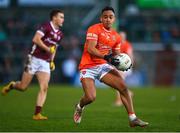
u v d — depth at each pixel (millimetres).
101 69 31016
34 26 88188
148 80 87875
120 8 89312
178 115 40656
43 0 87562
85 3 88500
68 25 88438
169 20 90438
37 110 37125
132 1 89875
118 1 89062
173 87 85812
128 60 30344
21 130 30047
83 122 34781
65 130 30047
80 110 32094
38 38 37531
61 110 45625
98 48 31172
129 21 89500
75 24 88562
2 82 84625
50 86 82875
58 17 38000
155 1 86500
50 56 38094
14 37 87250
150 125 32875
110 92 72812
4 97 61562
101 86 85750
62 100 58406
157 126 32344
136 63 87312
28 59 38188
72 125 32812
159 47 88438
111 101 57406
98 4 88562
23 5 87375
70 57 86000
